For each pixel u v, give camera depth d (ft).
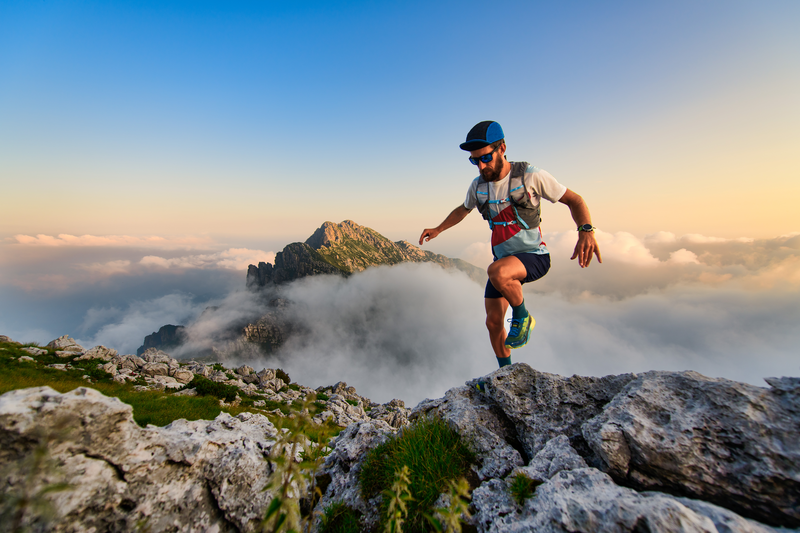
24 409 3.32
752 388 4.09
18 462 3.16
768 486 3.39
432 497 4.45
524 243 5.56
